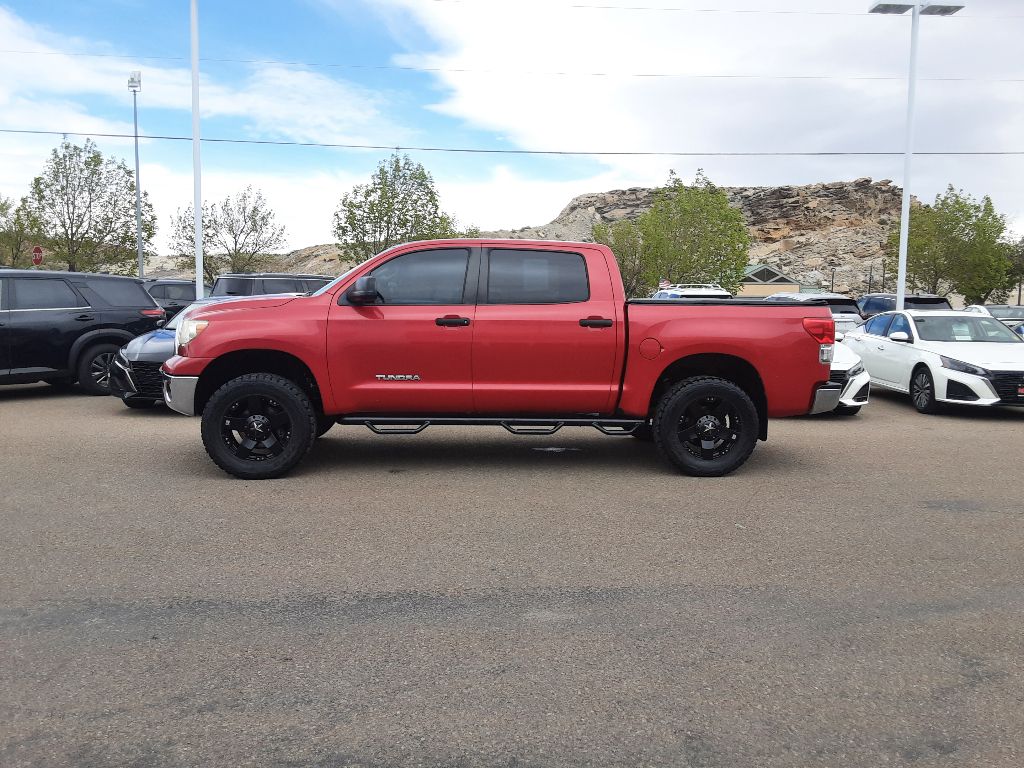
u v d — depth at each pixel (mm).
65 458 7438
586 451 7984
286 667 3299
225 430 6621
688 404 6762
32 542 4898
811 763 2660
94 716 2912
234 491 6223
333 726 2861
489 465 7270
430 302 6773
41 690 3098
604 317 6738
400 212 35844
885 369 13000
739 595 4133
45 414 10359
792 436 9289
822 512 5754
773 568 4543
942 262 58438
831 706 3031
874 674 3289
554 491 6309
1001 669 3342
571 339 6715
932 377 11453
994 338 12359
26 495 6047
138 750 2701
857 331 14805
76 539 4965
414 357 6676
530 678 3225
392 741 2766
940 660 3422
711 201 65312
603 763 2652
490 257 6859
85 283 12234
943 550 4898
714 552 4824
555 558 4688
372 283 6613
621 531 5238
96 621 3740
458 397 6746
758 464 7488
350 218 36125
